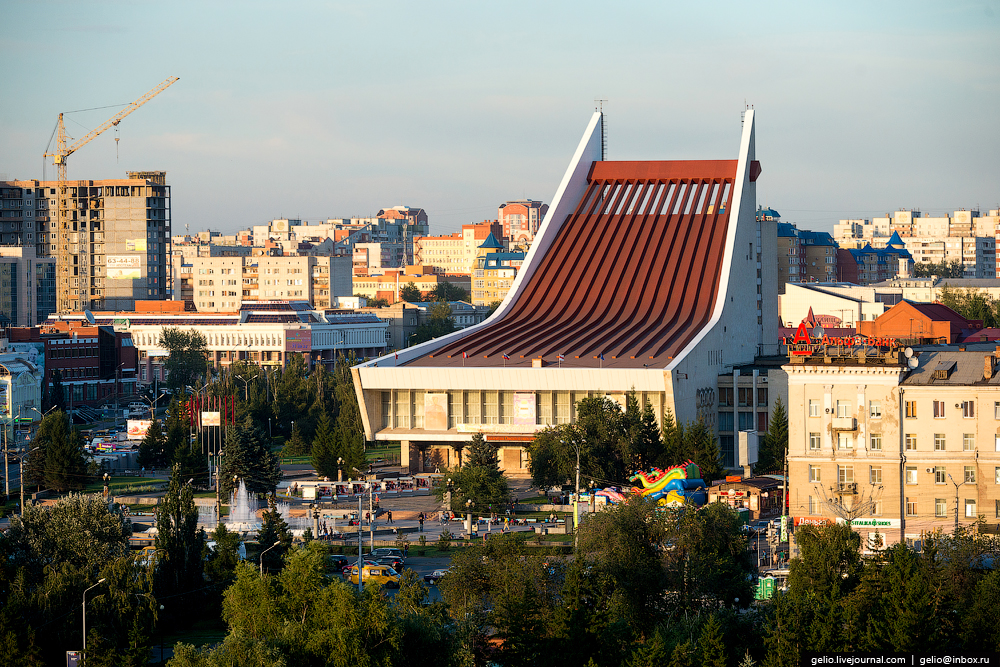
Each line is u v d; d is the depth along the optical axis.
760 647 178.38
